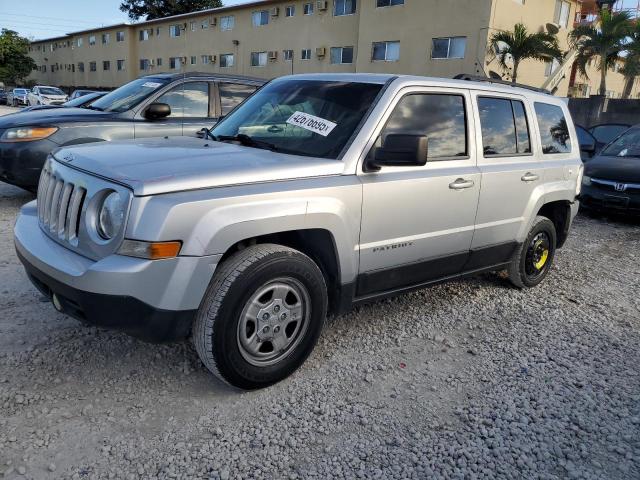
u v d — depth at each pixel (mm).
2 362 3352
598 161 9484
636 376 3688
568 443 2932
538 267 5336
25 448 2637
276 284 3150
